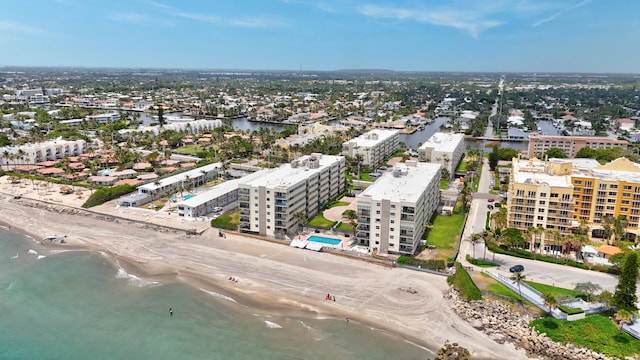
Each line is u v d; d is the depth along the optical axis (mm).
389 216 169250
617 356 109812
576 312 126000
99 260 175000
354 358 115438
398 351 117250
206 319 135000
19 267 169875
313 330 127438
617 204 186250
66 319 136625
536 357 113250
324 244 182000
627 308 124000
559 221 176250
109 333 129500
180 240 190875
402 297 142000
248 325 131250
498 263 163750
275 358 116688
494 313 129375
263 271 161375
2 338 127750
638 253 153500
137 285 155625
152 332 129500
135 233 199875
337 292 146125
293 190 191500
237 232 196750
